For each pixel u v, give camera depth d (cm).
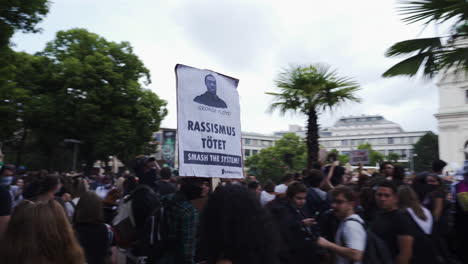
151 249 320
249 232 139
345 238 338
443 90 5262
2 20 1153
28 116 2505
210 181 398
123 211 357
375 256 329
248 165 5797
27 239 162
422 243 367
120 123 2555
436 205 519
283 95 1040
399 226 352
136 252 342
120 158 2695
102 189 891
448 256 417
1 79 1270
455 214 476
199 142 391
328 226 410
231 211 142
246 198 147
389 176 661
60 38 2694
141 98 2723
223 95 427
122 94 2581
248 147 11356
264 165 5325
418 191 591
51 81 2547
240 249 137
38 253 161
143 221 345
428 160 6625
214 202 147
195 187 331
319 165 738
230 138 426
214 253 141
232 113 434
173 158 1302
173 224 317
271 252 143
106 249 344
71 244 173
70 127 2558
